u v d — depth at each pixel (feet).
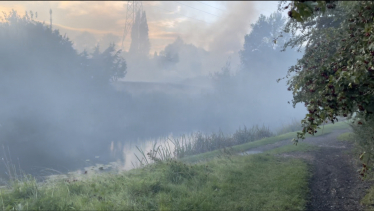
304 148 37.17
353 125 28.68
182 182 23.70
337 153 33.99
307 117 14.92
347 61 15.52
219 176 25.50
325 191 23.49
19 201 18.11
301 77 20.08
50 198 18.30
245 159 31.78
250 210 19.47
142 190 20.77
